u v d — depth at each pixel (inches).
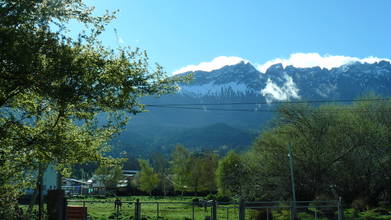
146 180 3430.1
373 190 1791.3
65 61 395.9
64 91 402.0
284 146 1692.9
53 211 478.3
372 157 1743.4
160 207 1985.7
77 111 464.4
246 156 1827.0
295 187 1700.3
